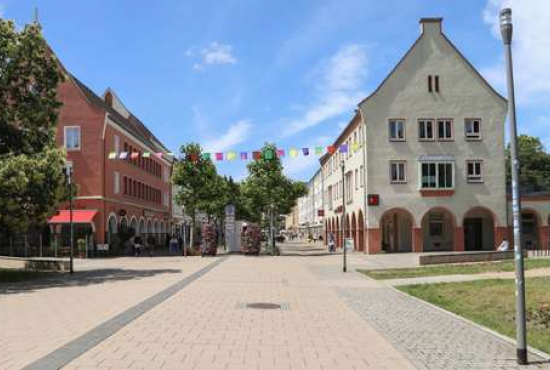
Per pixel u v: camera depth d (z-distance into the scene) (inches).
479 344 369.4
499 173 1760.6
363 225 1798.7
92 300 591.2
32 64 1019.3
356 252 1838.1
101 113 1787.6
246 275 941.2
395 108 1754.4
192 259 1533.0
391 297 636.7
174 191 3078.2
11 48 975.0
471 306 566.3
